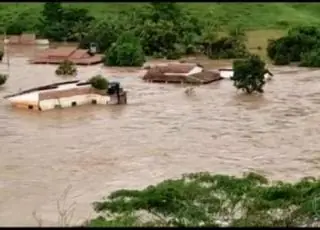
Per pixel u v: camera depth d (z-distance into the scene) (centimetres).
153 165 4550
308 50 9169
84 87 6738
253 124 5759
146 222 2780
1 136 5338
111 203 3012
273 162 4647
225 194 2997
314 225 2819
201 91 7244
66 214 3547
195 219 2764
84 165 4550
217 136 5356
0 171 4412
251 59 7094
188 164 4578
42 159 4697
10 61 9225
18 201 3816
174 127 5650
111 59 8931
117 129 5572
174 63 8712
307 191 3036
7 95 6950
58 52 9194
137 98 6869
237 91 7225
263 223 2752
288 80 7888
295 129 5594
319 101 6700
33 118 6000
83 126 5684
